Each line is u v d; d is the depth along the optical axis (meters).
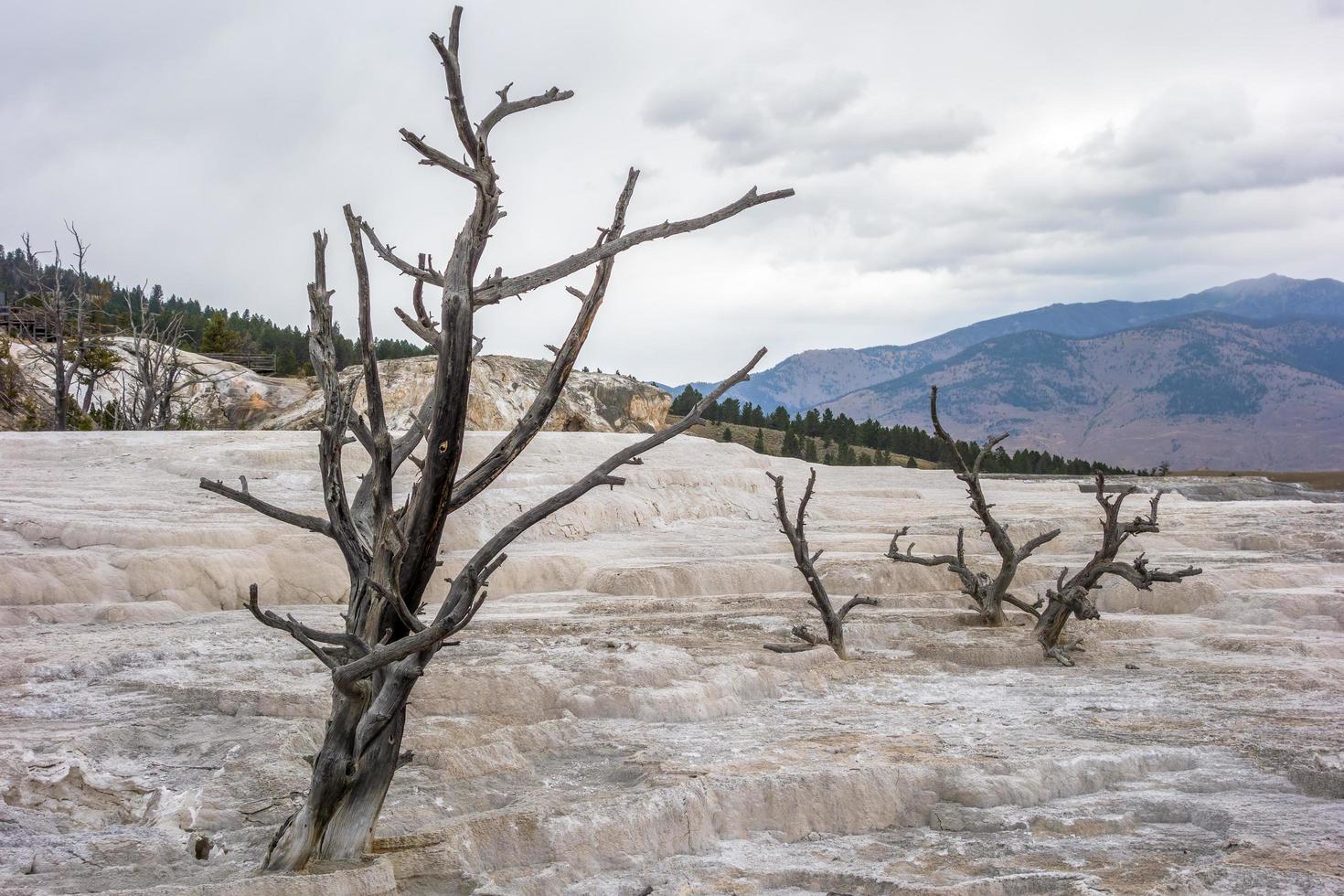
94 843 6.36
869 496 31.56
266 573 16.23
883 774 7.26
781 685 10.84
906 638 13.42
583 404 51.84
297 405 56.47
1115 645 13.34
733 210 5.55
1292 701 10.12
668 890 5.85
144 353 48.41
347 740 5.56
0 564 14.49
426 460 5.39
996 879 5.64
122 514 18.72
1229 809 6.90
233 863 5.96
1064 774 7.54
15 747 7.70
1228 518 26.53
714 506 26.25
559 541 21.97
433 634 5.37
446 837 6.08
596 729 9.06
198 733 8.66
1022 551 14.05
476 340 5.46
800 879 6.06
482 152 5.12
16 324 52.34
